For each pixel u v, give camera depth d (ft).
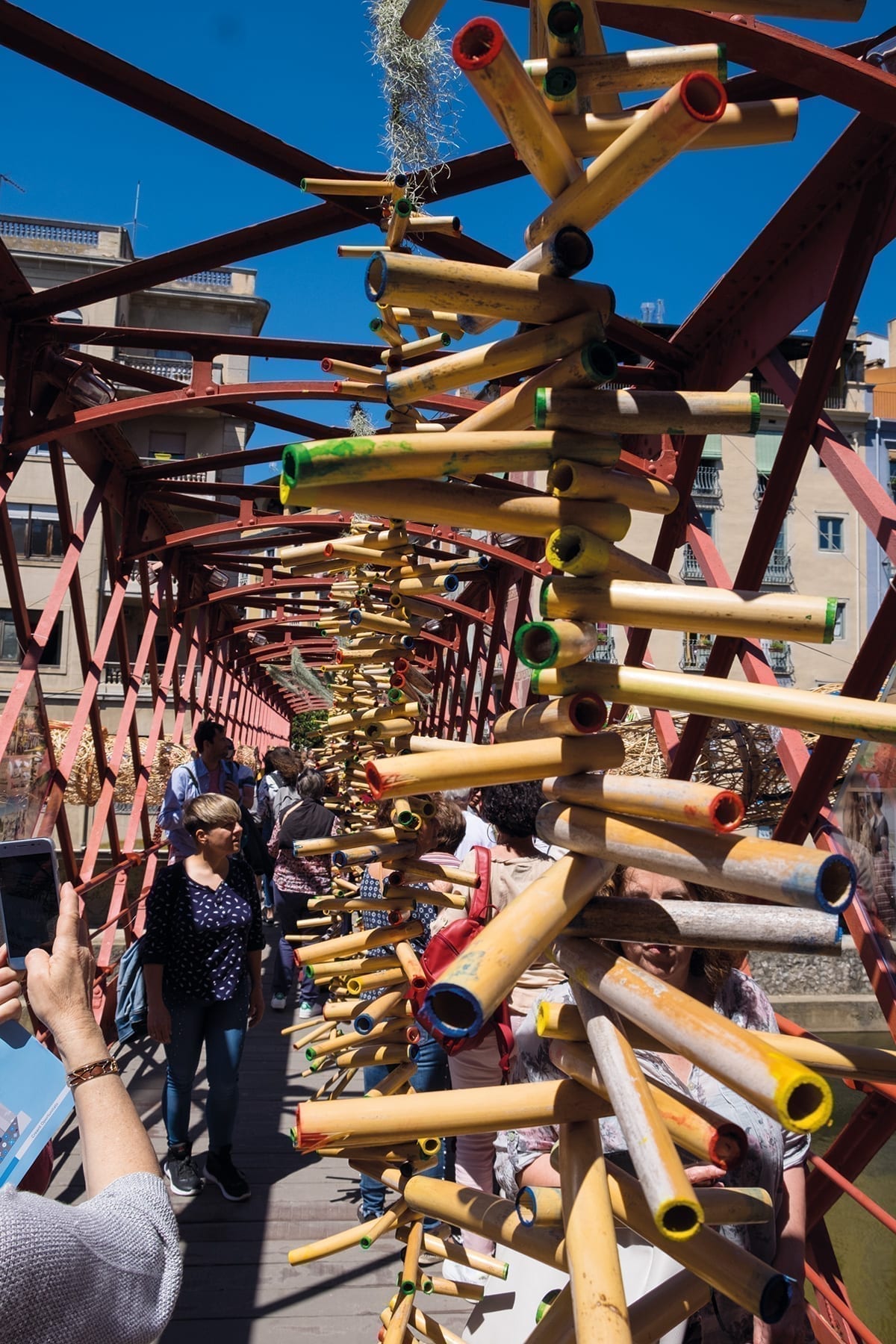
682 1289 3.81
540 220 3.31
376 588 8.94
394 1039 7.61
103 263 93.61
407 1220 6.72
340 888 14.17
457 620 35.78
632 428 3.21
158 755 41.52
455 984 2.59
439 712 41.57
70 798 39.17
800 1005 44.70
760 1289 3.19
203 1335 9.95
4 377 13.29
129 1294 3.41
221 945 12.77
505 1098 3.18
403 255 3.05
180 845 20.84
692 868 2.77
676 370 12.87
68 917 4.56
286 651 49.85
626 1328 2.63
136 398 13.93
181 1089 12.91
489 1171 9.88
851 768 5.56
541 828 3.22
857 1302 20.33
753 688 2.94
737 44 6.97
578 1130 3.15
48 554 90.33
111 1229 3.53
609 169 2.94
